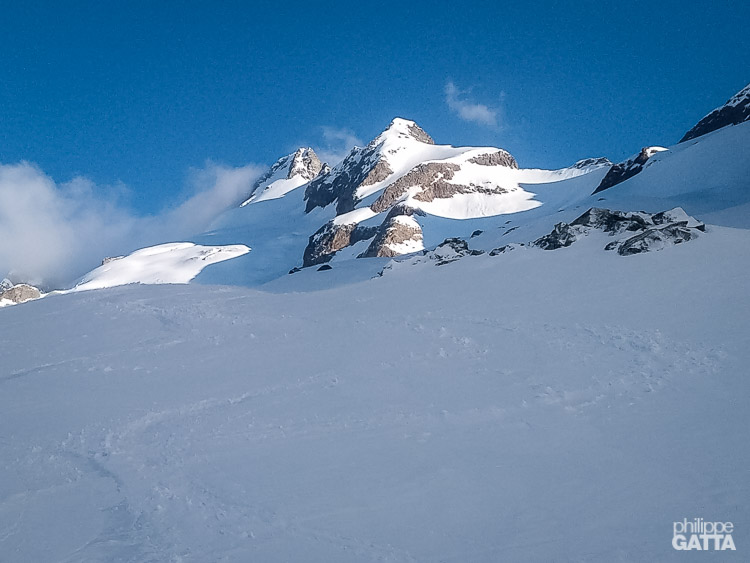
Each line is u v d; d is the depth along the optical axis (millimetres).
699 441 11430
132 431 14508
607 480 10352
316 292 31031
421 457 11828
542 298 23156
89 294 32625
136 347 22594
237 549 9094
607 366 16156
